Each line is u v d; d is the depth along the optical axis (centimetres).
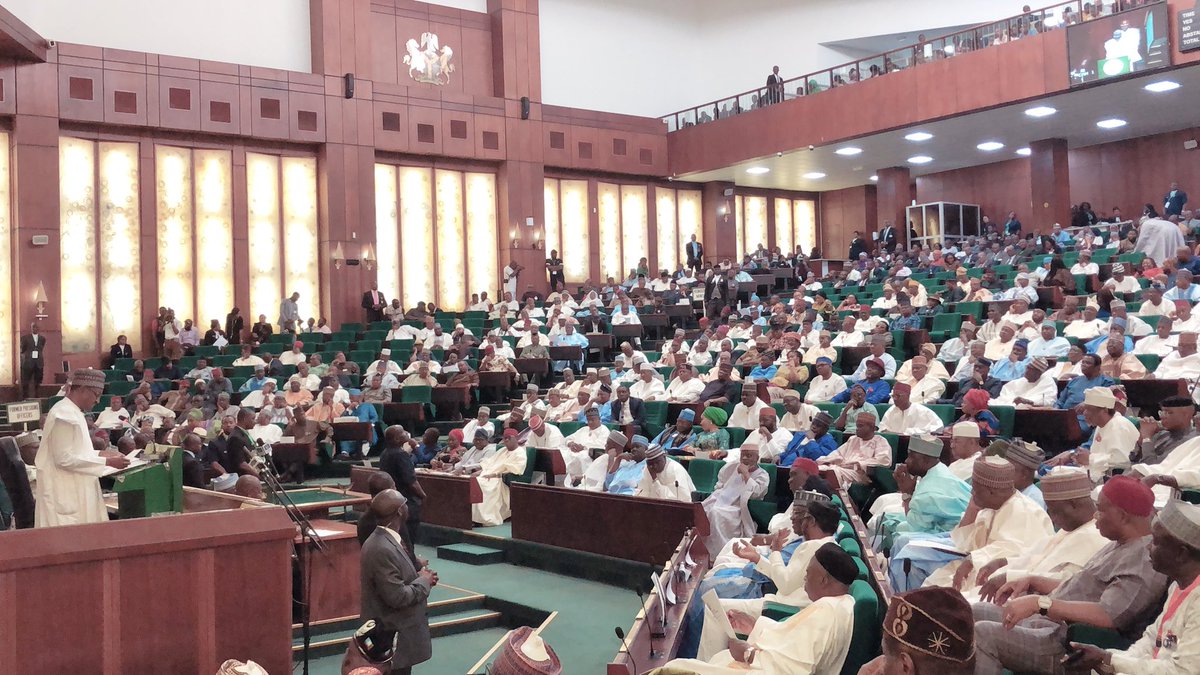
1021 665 373
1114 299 1392
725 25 2803
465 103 2420
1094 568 397
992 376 1189
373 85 2297
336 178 2234
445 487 1114
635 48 2725
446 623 787
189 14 2114
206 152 2136
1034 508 532
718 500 886
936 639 236
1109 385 996
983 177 2652
